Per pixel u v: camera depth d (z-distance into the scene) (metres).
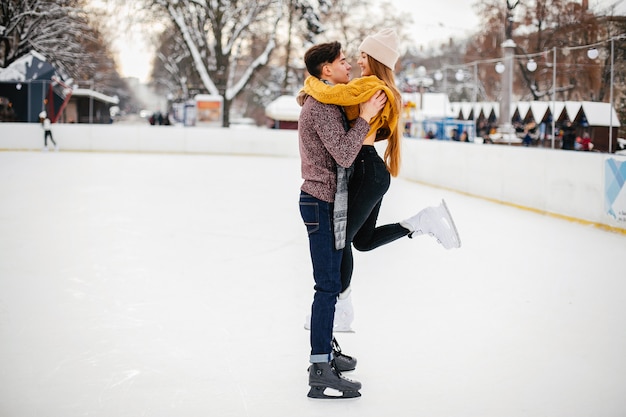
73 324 3.98
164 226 7.91
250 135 22.70
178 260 5.96
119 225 7.89
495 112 18.23
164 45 39.88
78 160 18.23
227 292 4.83
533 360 3.42
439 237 3.05
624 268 5.78
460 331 3.92
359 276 5.38
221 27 31.20
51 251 6.25
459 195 11.84
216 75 31.02
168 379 3.11
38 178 13.25
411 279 5.30
